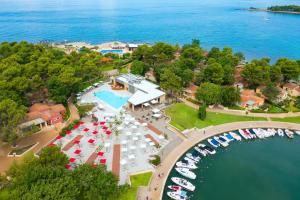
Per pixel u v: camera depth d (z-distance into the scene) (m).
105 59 189.88
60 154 73.81
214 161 91.31
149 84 141.50
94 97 135.00
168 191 75.88
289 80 158.25
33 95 122.25
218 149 97.56
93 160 85.25
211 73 143.38
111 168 81.81
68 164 80.62
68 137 98.75
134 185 75.50
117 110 120.81
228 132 106.38
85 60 159.88
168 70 139.00
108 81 158.75
